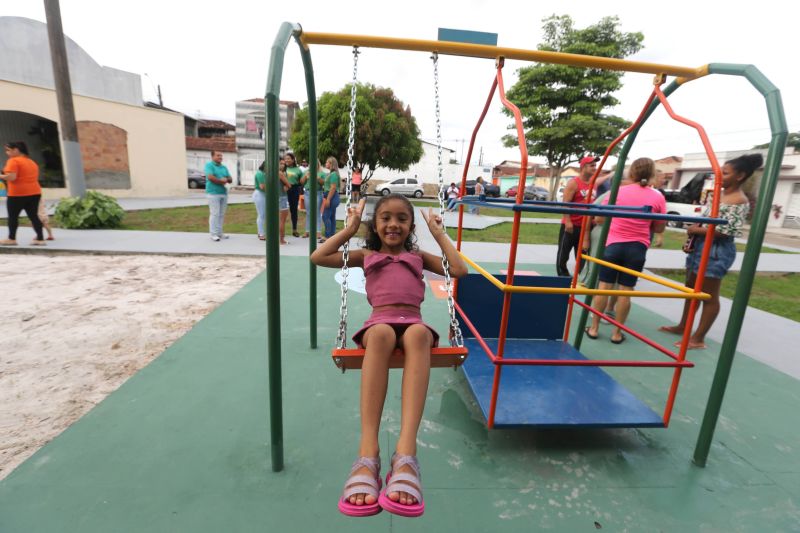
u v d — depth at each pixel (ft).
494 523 5.82
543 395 8.14
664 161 95.66
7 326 12.18
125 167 55.06
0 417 7.92
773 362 11.55
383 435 7.64
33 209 21.85
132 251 21.52
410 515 4.51
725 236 11.02
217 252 21.71
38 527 5.46
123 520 5.62
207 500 6.02
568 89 57.77
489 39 7.55
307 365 10.16
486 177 128.57
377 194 87.92
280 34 6.13
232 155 98.02
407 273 6.96
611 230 12.03
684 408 9.03
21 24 53.21
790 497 6.56
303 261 20.66
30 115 49.44
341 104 68.80
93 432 7.40
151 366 9.83
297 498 6.12
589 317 14.92
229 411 8.16
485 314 10.79
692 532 5.83
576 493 6.44
